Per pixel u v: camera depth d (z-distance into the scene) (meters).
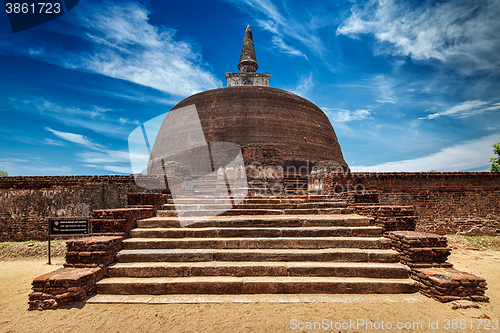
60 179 10.75
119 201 10.62
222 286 4.69
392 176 11.10
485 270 6.91
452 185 11.34
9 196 10.71
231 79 23.36
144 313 4.06
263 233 6.04
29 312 4.20
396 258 5.39
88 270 4.81
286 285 4.69
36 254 9.05
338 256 5.39
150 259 5.33
